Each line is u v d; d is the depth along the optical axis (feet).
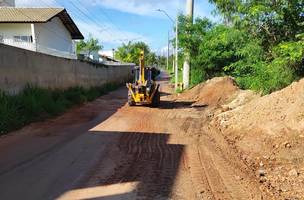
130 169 27.81
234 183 24.67
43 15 105.60
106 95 100.99
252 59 54.19
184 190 23.22
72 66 85.46
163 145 36.60
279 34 50.01
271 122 36.70
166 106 74.79
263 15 47.78
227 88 76.43
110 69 136.98
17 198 21.61
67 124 49.37
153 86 73.31
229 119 46.47
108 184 24.26
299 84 39.63
